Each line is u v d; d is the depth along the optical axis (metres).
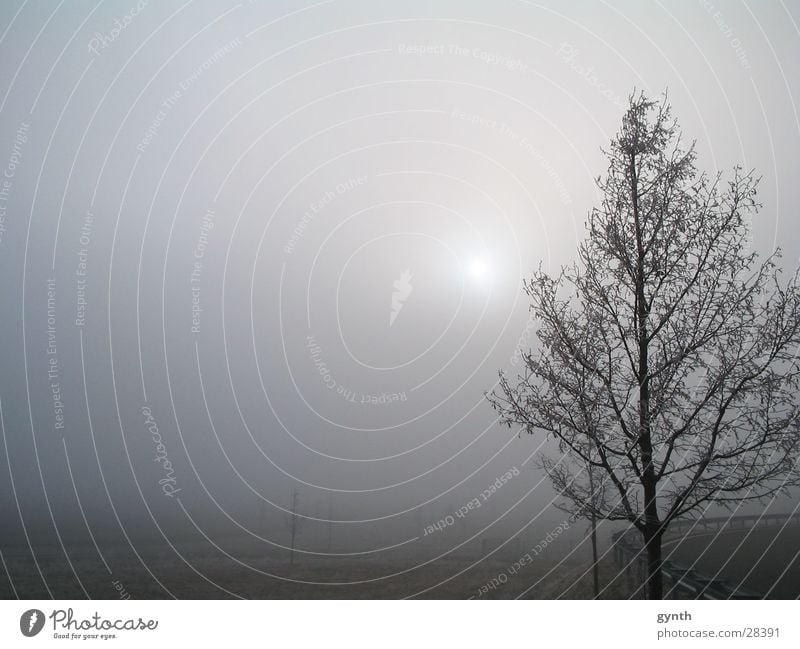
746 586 13.43
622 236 8.35
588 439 8.39
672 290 8.25
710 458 7.71
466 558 23.47
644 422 7.91
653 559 7.98
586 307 8.41
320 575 20.09
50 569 22.03
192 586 18.41
